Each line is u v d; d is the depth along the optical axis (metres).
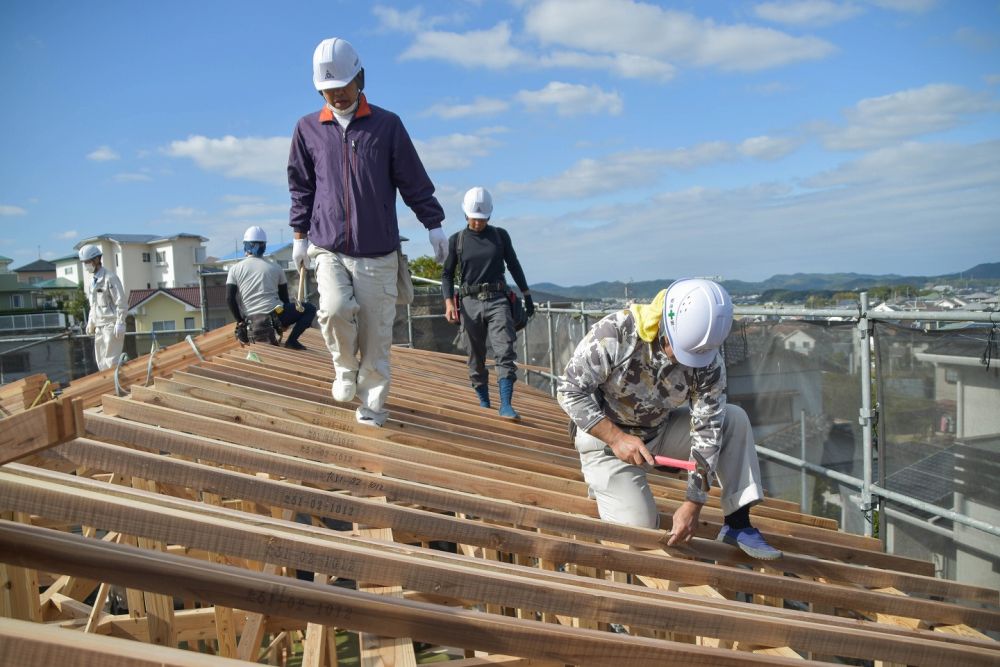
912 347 3.57
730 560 2.69
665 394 2.51
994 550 3.21
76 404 1.18
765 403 4.73
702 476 2.44
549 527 2.52
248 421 3.10
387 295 3.40
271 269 6.75
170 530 1.45
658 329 2.39
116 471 1.94
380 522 2.15
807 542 2.95
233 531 1.50
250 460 2.42
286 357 6.04
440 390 5.86
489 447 3.73
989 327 3.18
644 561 2.28
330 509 2.14
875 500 3.85
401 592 1.70
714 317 2.25
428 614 1.46
